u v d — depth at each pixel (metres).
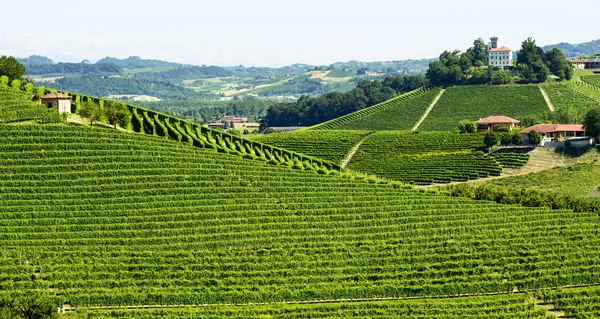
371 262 140.62
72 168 169.62
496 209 177.25
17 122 185.75
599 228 164.25
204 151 194.88
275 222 160.62
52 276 127.25
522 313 117.06
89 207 156.50
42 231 148.12
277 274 133.75
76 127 186.50
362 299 127.69
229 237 151.38
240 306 121.25
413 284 132.12
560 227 164.62
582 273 137.38
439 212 172.88
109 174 170.25
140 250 144.00
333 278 132.50
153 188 167.88
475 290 131.12
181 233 152.12
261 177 182.25
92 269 131.25
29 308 109.44
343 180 193.50
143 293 121.50
